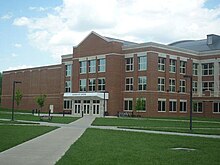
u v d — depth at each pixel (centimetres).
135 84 6500
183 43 8888
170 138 2203
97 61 7006
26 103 8981
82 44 7362
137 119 5125
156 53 6400
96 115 6675
